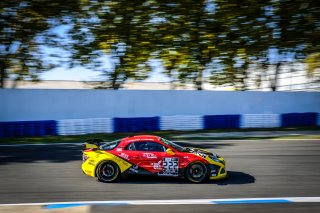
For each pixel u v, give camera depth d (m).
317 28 21.73
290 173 8.84
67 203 6.46
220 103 19.84
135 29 21.00
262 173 8.82
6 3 19.28
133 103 18.94
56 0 19.97
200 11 21.03
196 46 21.41
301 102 20.73
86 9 20.58
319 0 21.16
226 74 22.52
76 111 18.34
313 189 7.45
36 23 20.23
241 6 21.06
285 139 14.64
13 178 8.32
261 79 23.06
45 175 8.59
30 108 17.86
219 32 21.38
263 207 6.20
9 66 20.66
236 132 17.11
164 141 8.27
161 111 19.27
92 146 8.48
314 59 22.52
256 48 21.91
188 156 7.91
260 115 18.77
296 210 6.06
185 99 19.48
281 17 21.41
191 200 6.60
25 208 6.04
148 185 7.66
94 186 7.59
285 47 22.08
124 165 7.88
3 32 19.86
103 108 18.62
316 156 10.97
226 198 6.75
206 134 16.42
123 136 15.94
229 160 10.36
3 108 17.56
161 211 5.95
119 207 6.14
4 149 12.52
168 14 20.95
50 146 13.18
